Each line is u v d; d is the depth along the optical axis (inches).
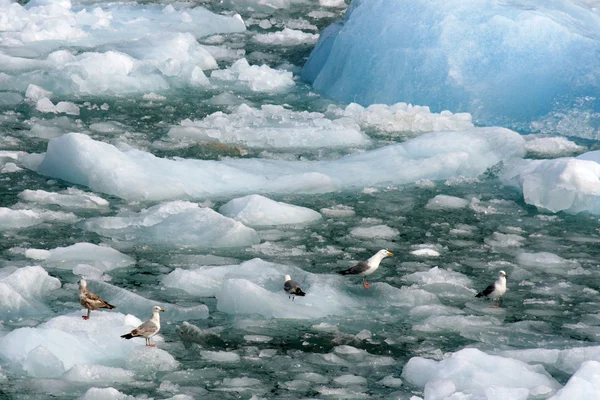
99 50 2797.7
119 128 2266.2
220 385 1109.7
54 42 2972.4
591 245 1630.2
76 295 1368.1
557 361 1176.2
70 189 1838.1
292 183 1889.8
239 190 1871.3
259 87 2699.3
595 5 2709.2
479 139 2098.9
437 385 1063.0
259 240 1619.1
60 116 2357.3
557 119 2265.0
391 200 1849.2
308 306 1343.5
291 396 1083.9
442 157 2003.0
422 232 1681.8
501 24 2433.6
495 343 1246.9
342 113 2413.9
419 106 2369.6
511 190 1926.7
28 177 1927.9
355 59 2598.4
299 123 2292.1
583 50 2338.8
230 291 1341.0
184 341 1229.7
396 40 2546.8
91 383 1100.5
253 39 3294.8
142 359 1147.3
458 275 1476.4
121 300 1336.1
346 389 1103.0
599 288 1444.4
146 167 1897.1
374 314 1338.6
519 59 2379.4
